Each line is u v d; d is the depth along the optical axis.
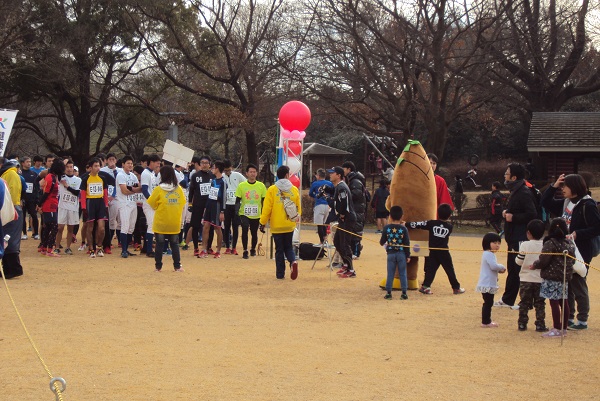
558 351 8.37
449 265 12.45
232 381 6.92
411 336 9.09
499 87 35.50
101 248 16.88
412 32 32.41
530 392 6.72
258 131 43.25
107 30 40.06
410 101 34.03
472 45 35.88
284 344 8.51
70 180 16.94
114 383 6.80
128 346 8.28
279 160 17.09
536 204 11.52
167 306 10.83
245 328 9.38
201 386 6.74
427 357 8.01
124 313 10.23
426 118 34.34
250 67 38.06
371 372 7.34
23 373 7.08
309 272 15.09
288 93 36.66
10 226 13.14
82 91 40.34
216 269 15.11
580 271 9.23
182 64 40.78
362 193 15.27
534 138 30.86
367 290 12.80
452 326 9.77
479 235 27.73
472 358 7.98
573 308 9.80
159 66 38.25
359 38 32.16
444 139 34.66
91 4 39.59
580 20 35.41
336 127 57.91
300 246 17.41
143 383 6.81
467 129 56.41
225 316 10.17
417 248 12.45
